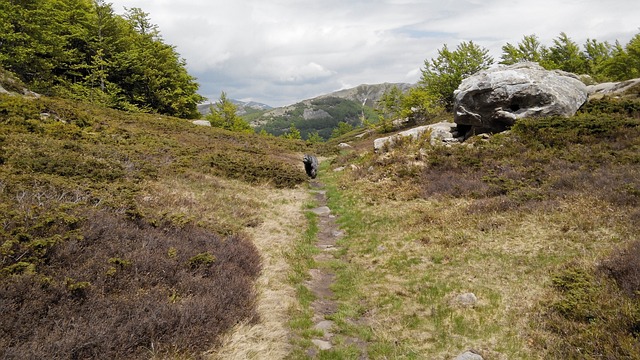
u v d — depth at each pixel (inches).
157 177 605.9
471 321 291.9
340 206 677.3
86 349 189.6
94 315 212.2
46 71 1330.0
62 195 367.2
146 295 251.8
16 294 204.2
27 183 376.2
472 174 658.8
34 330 189.2
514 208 481.7
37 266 235.5
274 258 422.9
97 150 611.5
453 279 359.6
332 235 551.8
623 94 1000.9
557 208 452.1
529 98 813.2
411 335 285.7
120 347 201.0
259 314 290.7
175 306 247.3
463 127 975.0
